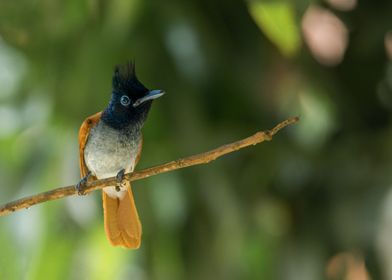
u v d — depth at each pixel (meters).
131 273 14.98
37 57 14.30
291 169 15.05
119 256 14.46
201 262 14.87
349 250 14.38
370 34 15.04
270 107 14.88
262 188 14.88
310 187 15.07
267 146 14.92
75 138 14.34
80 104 14.26
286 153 14.98
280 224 15.01
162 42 14.32
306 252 14.80
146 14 14.27
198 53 14.41
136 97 10.97
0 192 14.47
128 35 14.15
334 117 14.88
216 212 14.63
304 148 14.95
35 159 14.59
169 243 14.91
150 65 14.33
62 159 14.43
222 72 14.59
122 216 10.90
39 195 9.54
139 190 14.87
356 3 15.10
